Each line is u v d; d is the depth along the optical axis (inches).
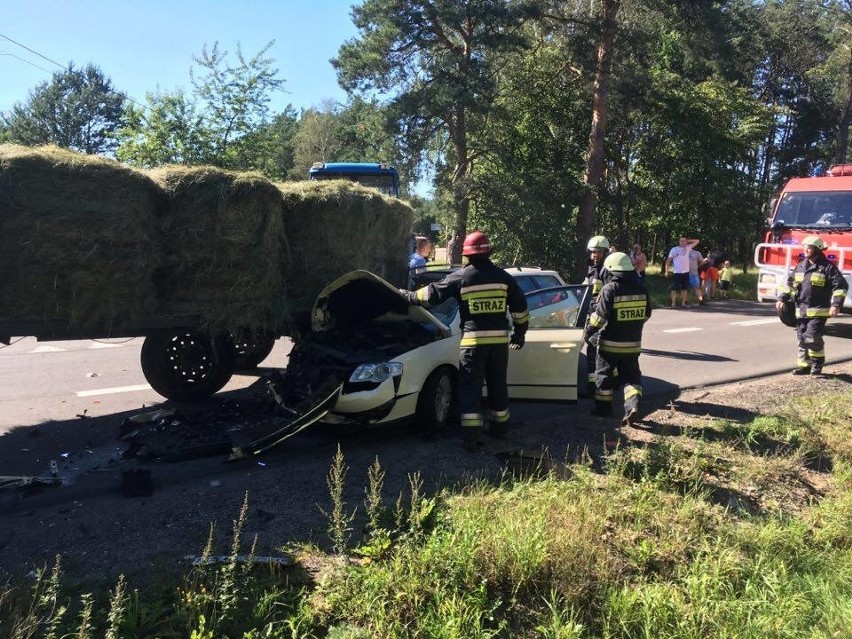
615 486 174.1
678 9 829.8
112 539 147.9
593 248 322.7
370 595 118.6
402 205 293.9
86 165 196.7
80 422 245.8
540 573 130.3
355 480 183.5
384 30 874.8
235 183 215.2
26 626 104.7
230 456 199.3
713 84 1088.8
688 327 535.2
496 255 959.0
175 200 215.0
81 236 194.4
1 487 179.3
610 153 1072.2
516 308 213.5
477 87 841.5
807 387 308.5
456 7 813.2
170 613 116.2
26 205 187.3
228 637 110.4
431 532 145.9
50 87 2331.4
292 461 201.9
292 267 240.5
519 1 812.0
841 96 1507.1
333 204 241.4
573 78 970.7
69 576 130.6
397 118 871.1
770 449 217.2
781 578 139.1
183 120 838.5
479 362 208.5
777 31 1489.9
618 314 238.2
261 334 240.7
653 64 1039.0
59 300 195.5
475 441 207.0
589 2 854.5
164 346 260.1
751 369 358.0
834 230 471.8
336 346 232.4
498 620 119.0
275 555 137.3
